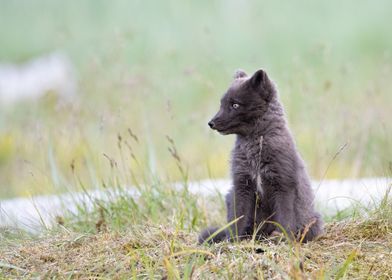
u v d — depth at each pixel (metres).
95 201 10.77
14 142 16.59
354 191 11.85
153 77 16.72
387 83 17.20
